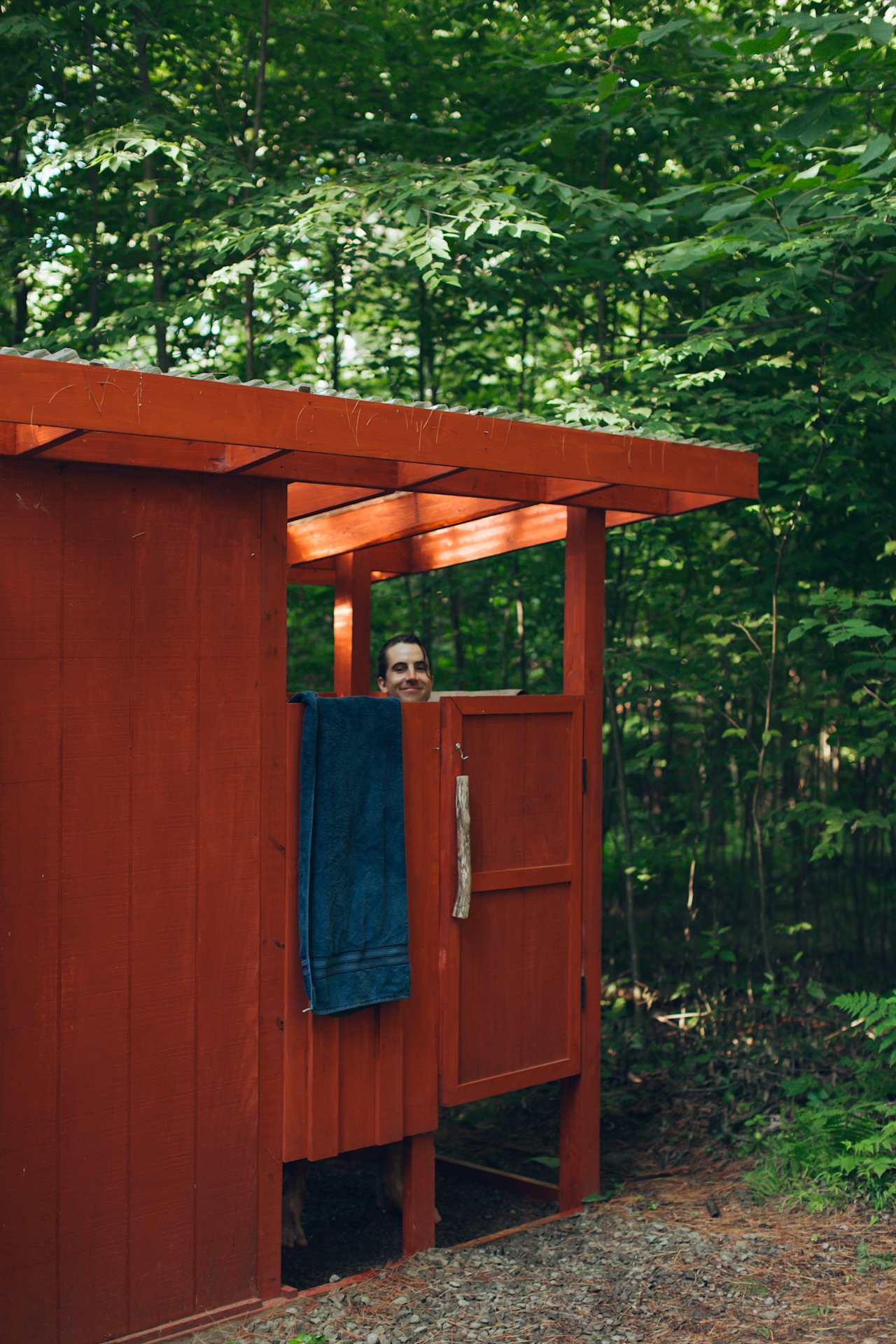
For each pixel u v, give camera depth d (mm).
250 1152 3465
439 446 3273
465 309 7113
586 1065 4352
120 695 3225
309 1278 3869
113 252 6574
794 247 4617
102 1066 3184
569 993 4293
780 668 6105
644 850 6383
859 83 5316
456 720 3896
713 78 5953
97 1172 3176
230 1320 3385
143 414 2742
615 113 5449
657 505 4395
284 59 6488
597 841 4375
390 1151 4453
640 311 6699
